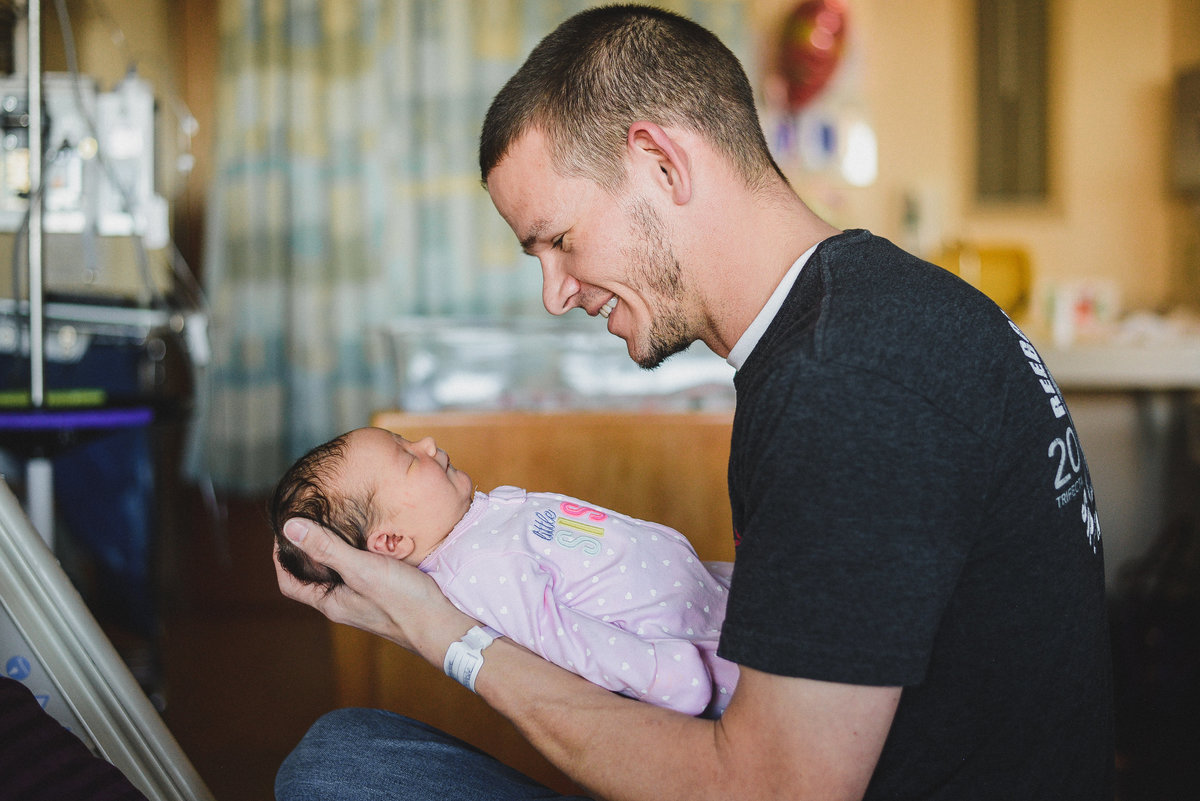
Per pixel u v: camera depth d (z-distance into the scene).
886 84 3.58
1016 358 0.73
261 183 3.20
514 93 0.88
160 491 3.15
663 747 0.74
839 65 3.50
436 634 0.87
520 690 0.83
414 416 1.64
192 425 3.15
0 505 0.99
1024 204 3.61
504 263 3.27
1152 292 3.64
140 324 2.58
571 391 2.67
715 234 0.83
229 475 3.20
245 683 2.53
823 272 0.76
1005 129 3.60
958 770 0.72
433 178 3.26
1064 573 0.72
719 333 0.86
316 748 0.97
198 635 2.97
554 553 0.98
